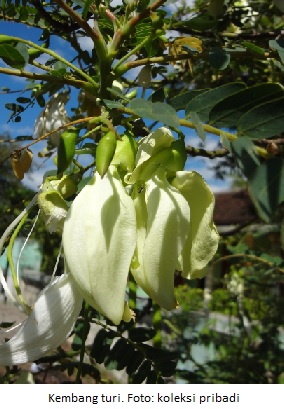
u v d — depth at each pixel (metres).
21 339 0.18
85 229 0.17
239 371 0.66
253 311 0.81
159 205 0.17
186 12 0.41
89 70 0.34
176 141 0.18
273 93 0.18
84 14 0.22
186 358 0.66
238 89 0.20
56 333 0.18
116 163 0.18
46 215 0.18
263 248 0.45
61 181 0.19
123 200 0.17
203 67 0.48
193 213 0.19
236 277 0.76
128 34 0.22
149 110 0.18
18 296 0.18
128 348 0.31
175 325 0.79
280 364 0.66
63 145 0.18
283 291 0.80
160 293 0.17
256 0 0.50
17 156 0.23
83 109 0.34
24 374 0.32
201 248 0.19
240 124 0.18
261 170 0.15
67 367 0.37
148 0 0.25
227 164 0.63
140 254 0.18
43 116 0.35
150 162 0.18
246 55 0.24
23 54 0.22
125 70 0.22
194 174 0.18
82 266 0.17
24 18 0.33
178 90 0.52
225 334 0.78
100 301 0.17
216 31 0.34
